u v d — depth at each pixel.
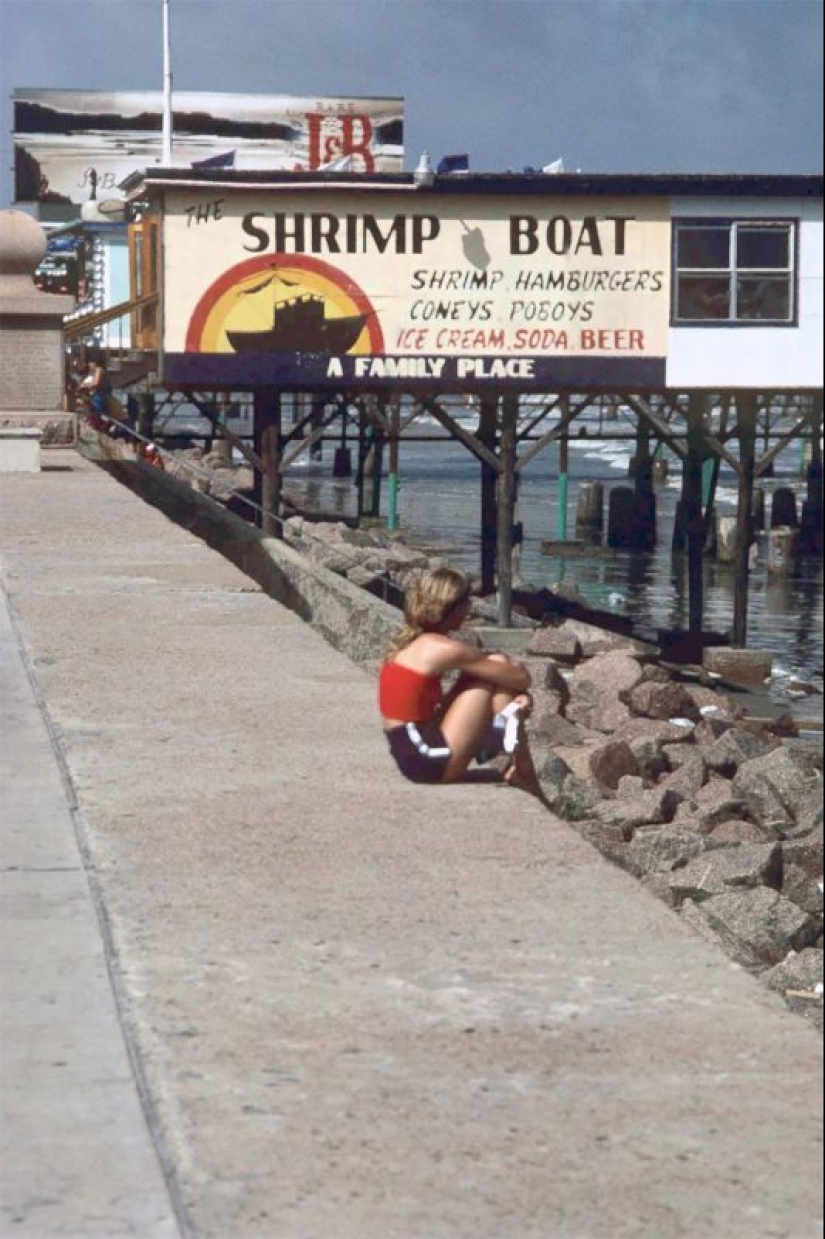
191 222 40.91
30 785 10.09
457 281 41.41
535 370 41.59
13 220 40.84
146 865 8.14
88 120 143.25
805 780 21.61
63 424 40.31
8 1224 4.95
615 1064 5.71
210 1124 5.33
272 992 6.45
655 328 41.41
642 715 33.16
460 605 9.87
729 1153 5.07
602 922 7.22
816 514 80.12
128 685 12.81
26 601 17.03
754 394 42.28
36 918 7.67
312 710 11.88
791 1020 6.12
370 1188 4.91
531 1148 5.12
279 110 144.38
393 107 145.12
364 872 7.96
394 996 6.37
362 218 41.12
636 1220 4.70
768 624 53.00
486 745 9.78
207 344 41.28
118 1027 6.41
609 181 40.81
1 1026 6.44
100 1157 5.36
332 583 20.70
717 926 15.41
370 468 90.44
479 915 7.32
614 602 58.97
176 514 31.48
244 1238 4.68
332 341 41.41
